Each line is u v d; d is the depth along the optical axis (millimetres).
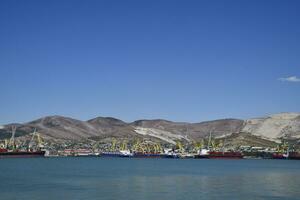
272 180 149875
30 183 133500
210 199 94250
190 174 184875
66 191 109938
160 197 97500
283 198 96438
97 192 107625
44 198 95688
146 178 158500
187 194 103062
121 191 110062
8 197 97438
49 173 187750
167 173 192250
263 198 96312
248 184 132125
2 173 186125
